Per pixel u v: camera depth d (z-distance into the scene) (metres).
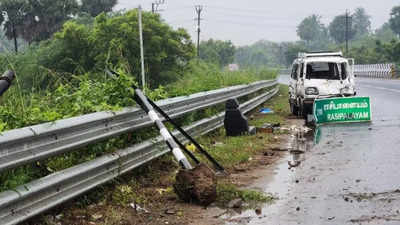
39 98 7.71
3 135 5.09
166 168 8.85
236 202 6.74
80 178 6.26
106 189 7.06
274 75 36.88
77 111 7.28
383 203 6.69
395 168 8.85
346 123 16.42
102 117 6.88
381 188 7.48
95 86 8.23
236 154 10.27
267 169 9.20
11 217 5.11
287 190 7.58
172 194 7.30
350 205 6.65
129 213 6.42
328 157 10.21
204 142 11.41
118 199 6.83
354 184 7.79
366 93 32.41
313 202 6.86
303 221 6.04
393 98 27.20
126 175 7.89
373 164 9.30
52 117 6.46
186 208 6.70
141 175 8.14
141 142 8.16
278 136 13.52
